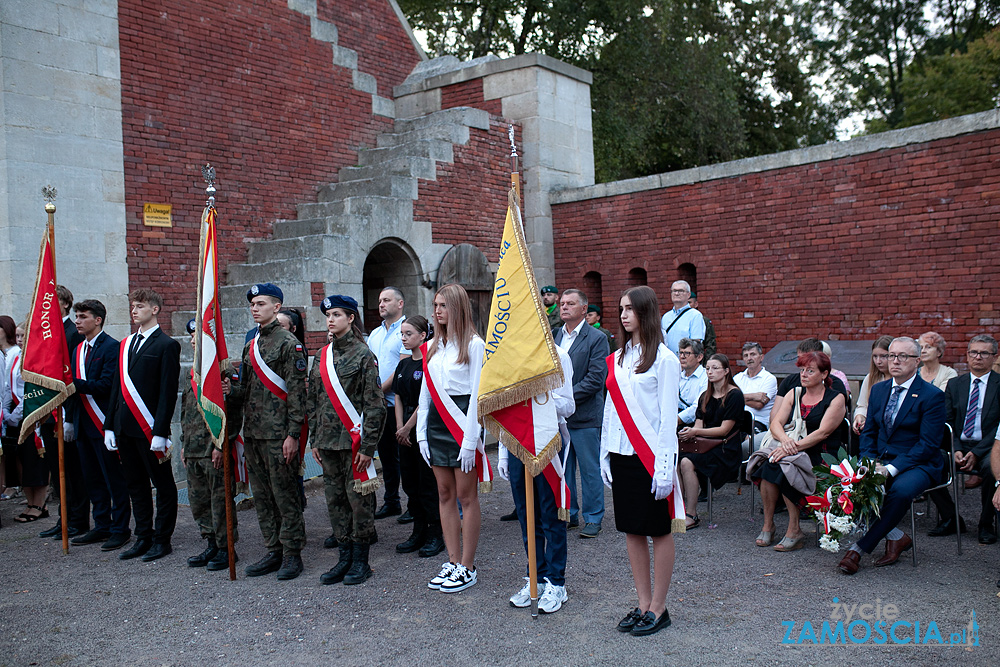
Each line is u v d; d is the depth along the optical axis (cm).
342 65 1209
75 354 629
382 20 1291
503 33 1922
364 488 498
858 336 968
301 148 1144
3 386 699
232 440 550
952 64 2264
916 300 922
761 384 772
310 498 747
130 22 941
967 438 621
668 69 1905
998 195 857
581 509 681
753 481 589
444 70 1313
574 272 1237
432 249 1106
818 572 513
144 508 577
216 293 524
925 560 534
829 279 991
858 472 504
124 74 933
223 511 551
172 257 979
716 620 434
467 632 427
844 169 973
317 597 487
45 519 709
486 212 1192
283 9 1123
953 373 695
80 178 882
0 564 570
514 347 441
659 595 421
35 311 584
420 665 390
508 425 443
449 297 489
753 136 2481
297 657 405
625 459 416
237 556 573
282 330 533
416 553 574
